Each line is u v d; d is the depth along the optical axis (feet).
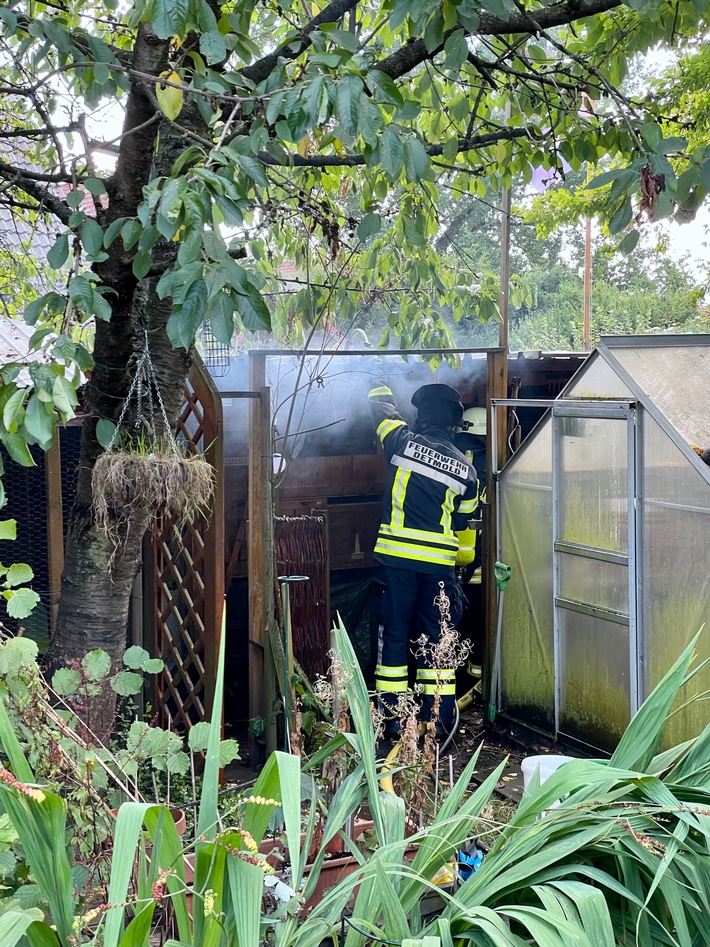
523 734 18.38
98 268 10.05
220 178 7.16
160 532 13.96
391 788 10.10
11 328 17.58
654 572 15.25
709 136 16.38
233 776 15.72
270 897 7.67
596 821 6.31
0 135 10.64
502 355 18.69
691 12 13.12
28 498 15.52
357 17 13.96
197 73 8.96
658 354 16.33
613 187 8.79
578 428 16.62
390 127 8.21
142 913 4.86
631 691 15.62
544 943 5.13
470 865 8.45
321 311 16.57
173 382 10.91
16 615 8.20
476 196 17.40
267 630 15.57
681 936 5.71
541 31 10.41
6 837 6.31
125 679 9.16
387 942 5.65
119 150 10.32
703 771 6.74
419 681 18.16
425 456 18.13
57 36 8.87
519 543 18.21
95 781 8.10
